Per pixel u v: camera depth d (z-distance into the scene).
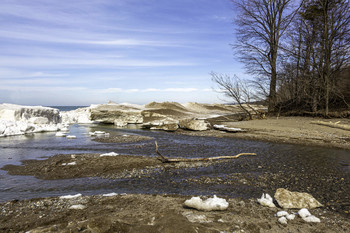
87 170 7.59
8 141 13.70
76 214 4.27
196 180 6.80
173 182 6.61
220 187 6.24
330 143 12.57
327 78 19.31
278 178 7.02
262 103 25.59
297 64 21.81
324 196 5.62
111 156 9.18
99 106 28.06
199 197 4.96
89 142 13.52
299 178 7.02
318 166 8.39
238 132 17.05
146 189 6.07
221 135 16.41
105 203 4.82
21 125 17.47
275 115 23.92
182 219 3.86
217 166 8.38
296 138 14.00
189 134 17.58
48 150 11.12
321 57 19.81
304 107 22.95
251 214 4.36
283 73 23.78
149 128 22.00
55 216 4.21
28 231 3.53
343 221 4.21
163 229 3.49
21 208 4.64
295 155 10.20
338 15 19.72
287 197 4.95
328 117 18.92
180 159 8.91
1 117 19.00
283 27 23.78
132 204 4.75
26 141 13.72
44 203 4.89
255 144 13.05
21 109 19.56
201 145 12.77
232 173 7.51
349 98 21.33
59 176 7.10
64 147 11.87
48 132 18.36
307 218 4.14
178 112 35.72
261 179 6.91
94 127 22.86
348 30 19.22
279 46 21.88
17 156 9.80
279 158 9.64
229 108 50.84
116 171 7.59
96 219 3.70
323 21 20.42
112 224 3.56
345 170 7.88
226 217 4.15
